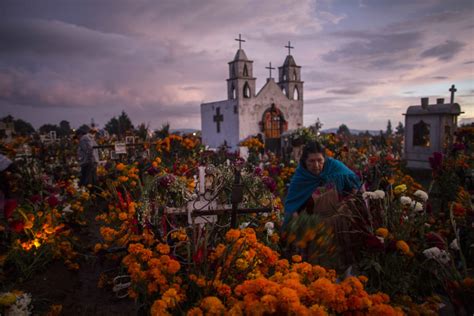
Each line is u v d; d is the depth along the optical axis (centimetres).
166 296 215
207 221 315
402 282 277
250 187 378
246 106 3078
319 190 321
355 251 294
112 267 412
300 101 3391
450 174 576
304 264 235
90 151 865
